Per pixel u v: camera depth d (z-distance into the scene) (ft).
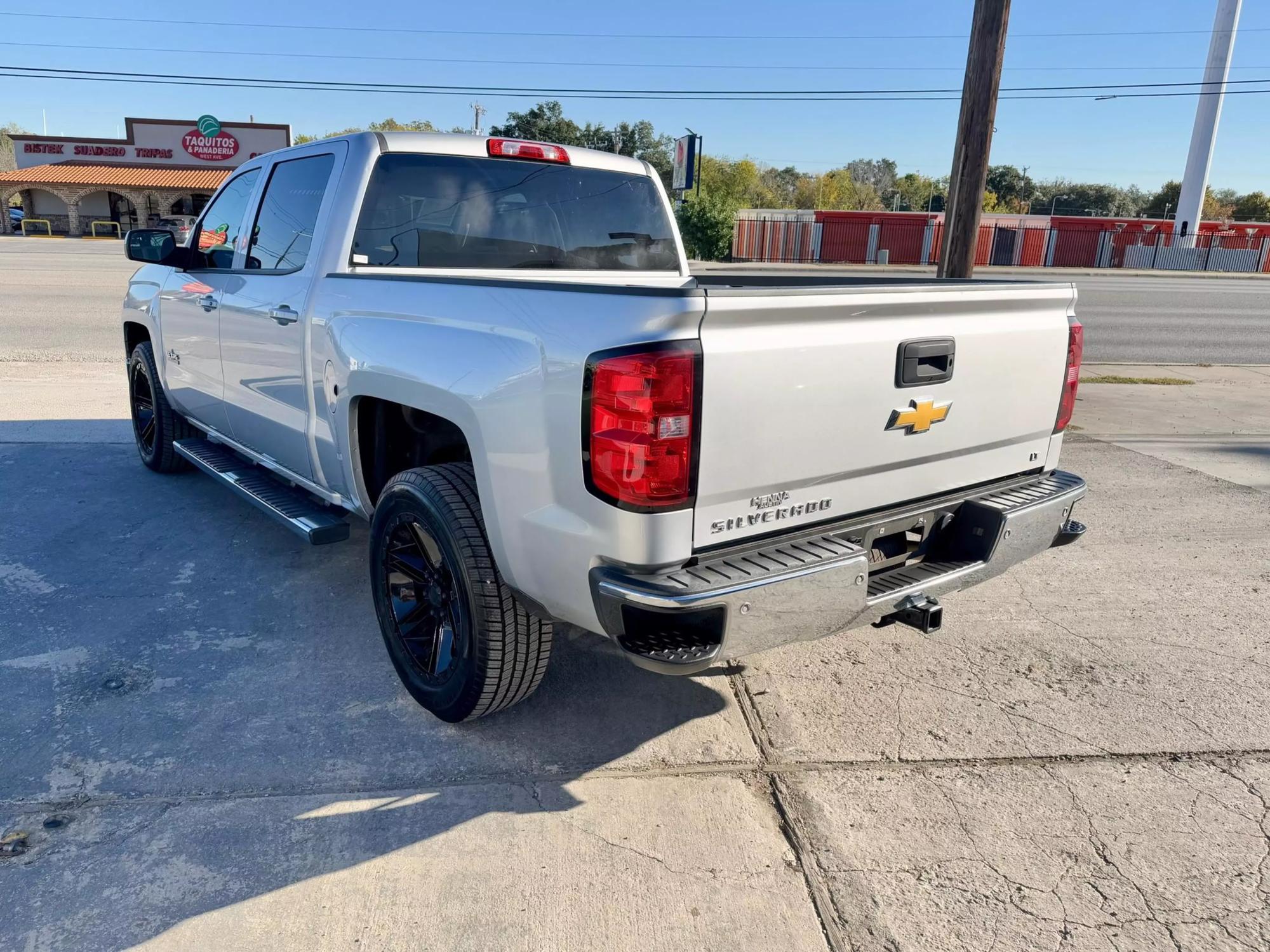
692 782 9.45
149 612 12.96
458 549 9.13
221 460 16.07
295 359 12.17
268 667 11.53
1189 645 12.89
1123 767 9.88
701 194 138.00
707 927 7.50
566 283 8.08
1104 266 155.33
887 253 147.33
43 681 11.02
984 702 11.19
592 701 11.00
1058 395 10.95
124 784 9.11
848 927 7.52
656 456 7.32
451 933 7.37
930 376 9.16
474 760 9.73
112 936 7.23
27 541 15.48
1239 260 151.94
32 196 164.96
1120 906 7.81
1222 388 34.01
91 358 33.32
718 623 7.63
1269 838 8.75
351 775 9.39
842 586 8.23
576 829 8.68
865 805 9.12
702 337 7.36
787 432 8.06
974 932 7.49
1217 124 153.28
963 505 10.16
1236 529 17.88
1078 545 16.94
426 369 9.33
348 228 11.55
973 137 24.34
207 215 16.03
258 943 7.22
